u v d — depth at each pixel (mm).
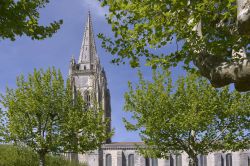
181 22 15203
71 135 44188
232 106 39594
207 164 129000
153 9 15094
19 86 44375
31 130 43219
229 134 39938
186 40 15273
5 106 43781
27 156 46188
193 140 40219
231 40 14125
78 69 147625
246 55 14633
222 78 12516
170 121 39688
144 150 44500
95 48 152125
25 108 43531
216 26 15227
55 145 42750
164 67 16469
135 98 41844
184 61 15727
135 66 16703
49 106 44250
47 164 51531
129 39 16406
